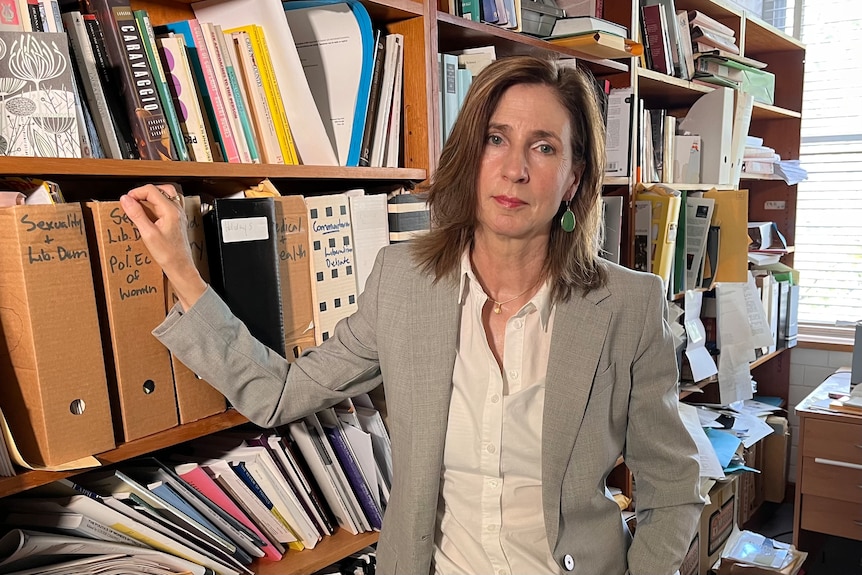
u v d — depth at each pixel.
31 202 0.97
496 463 1.11
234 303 1.16
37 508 1.05
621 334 1.12
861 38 3.51
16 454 0.92
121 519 1.07
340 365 1.21
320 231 1.35
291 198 1.28
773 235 3.60
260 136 1.29
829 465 2.80
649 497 1.23
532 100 1.04
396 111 1.53
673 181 2.73
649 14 2.48
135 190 1.04
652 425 1.18
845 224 3.64
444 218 1.16
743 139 2.97
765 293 3.35
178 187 1.15
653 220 2.36
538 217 1.05
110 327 1.04
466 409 1.13
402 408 1.14
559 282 1.13
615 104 2.32
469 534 1.15
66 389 0.96
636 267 2.43
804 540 2.96
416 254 1.20
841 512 2.80
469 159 1.08
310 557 1.36
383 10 1.47
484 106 1.06
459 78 1.69
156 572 1.11
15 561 1.00
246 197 1.27
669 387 1.17
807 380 3.72
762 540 2.62
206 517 1.23
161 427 1.11
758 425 3.06
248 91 1.27
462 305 1.15
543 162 1.04
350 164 1.43
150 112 1.10
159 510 1.14
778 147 3.70
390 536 1.19
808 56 3.65
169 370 1.12
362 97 1.41
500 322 1.15
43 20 0.97
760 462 3.55
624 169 2.35
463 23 1.64
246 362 1.12
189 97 1.18
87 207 1.01
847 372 3.36
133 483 1.10
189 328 1.06
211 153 1.23
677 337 2.58
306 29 1.44
